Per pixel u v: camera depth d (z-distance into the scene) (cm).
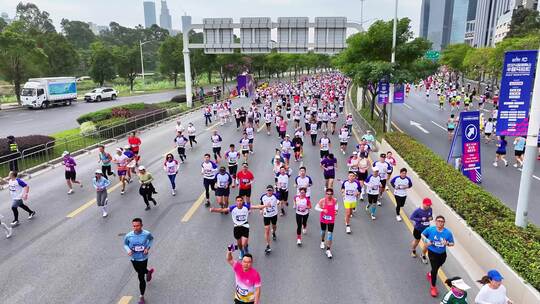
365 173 1418
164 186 1583
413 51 2730
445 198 1195
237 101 4909
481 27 17150
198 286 872
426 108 4088
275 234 1104
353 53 3002
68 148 2184
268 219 1009
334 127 2675
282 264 964
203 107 4244
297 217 1047
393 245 1065
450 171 1415
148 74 10669
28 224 1220
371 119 3183
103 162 1622
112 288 870
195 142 2330
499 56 4525
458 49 6600
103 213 1274
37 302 823
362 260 984
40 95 4341
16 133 2833
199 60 5900
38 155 1922
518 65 1039
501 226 951
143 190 1304
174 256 1007
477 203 1097
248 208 1001
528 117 1059
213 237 1116
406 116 3512
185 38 3922
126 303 814
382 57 2922
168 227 1187
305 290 855
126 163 1502
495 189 1575
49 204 1391
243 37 3712
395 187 1192
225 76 8181
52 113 3988
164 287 869
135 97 5781
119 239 1111
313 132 2308
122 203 1395
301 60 8812
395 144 1934
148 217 1264
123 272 936
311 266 955
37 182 1662
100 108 4419
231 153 1548
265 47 3684
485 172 1817
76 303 818
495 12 15700
